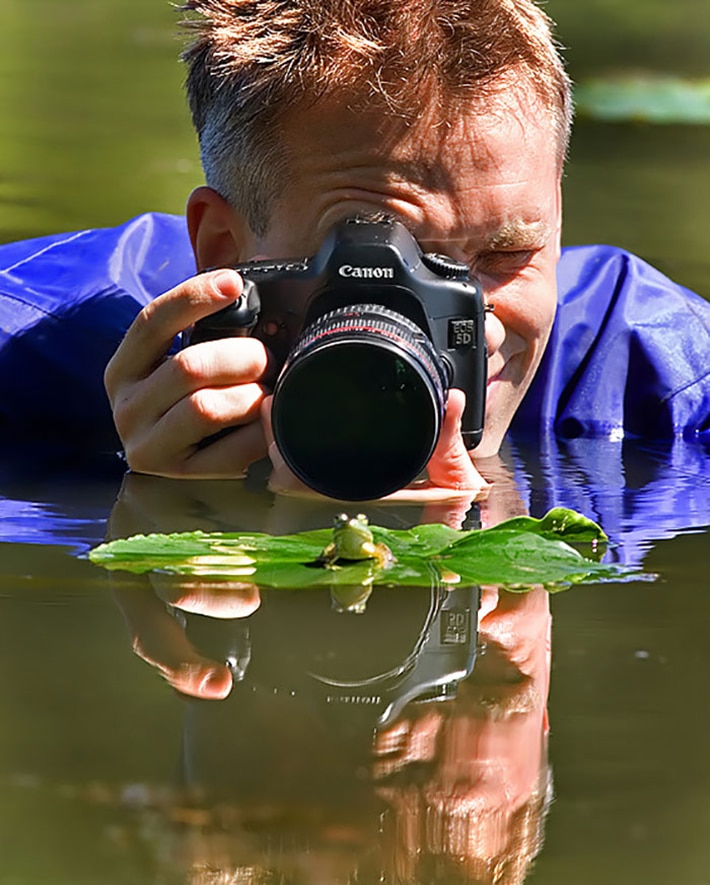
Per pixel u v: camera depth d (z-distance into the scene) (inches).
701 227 427.8
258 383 191.8
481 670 115.8
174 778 91.4
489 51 194.7
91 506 179.3
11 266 264.4
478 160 194.5
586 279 263.9
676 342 251.1
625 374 247.3
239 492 188.1
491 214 196.7
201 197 215.9
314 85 192.7
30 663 115.9
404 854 81.7
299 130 195.2
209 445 196.7
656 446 231.9
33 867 79.4
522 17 200.5
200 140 223.0
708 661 117.6
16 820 85.0
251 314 188.2
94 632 124.8
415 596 137.6
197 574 144.6
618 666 116.6
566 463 214.2
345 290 181.3
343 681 112.7
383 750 97.3
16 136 579.8
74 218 428.8
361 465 167.5
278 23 201.2
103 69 764.0
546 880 79.4
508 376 212.5
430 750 97.9
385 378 163.5
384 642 122.3
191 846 81.7
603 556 154.8
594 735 101.0
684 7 956.6
